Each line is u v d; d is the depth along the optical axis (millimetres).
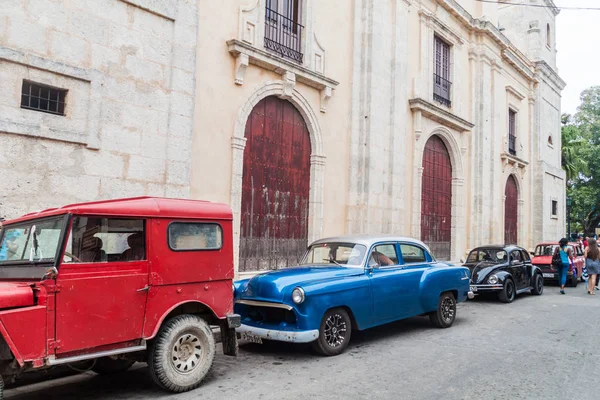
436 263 8625
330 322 6500
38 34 6930
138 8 8156
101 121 7574
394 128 14094
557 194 27734
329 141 12461
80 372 5547
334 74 12641
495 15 21078
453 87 17969
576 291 14758
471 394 4871
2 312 3857
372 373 5605
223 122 9812
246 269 10328
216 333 5570
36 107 6988
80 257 4387
